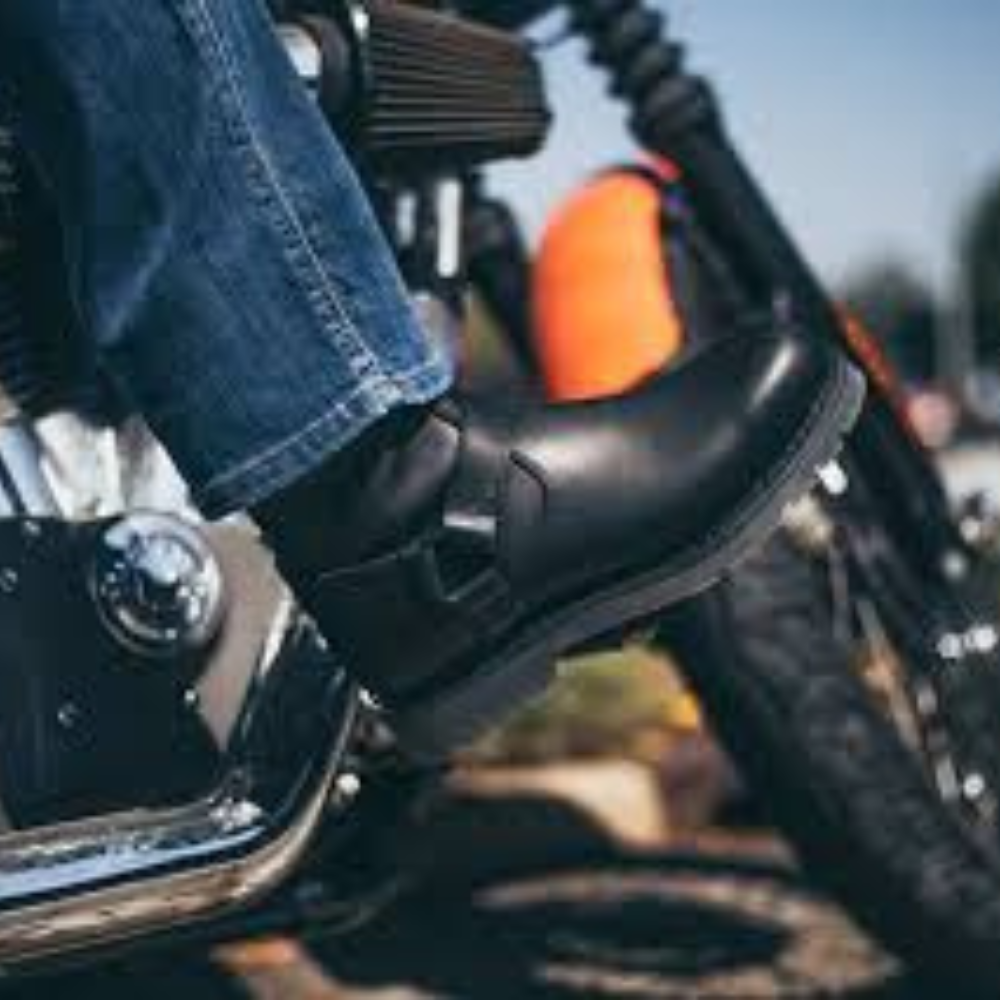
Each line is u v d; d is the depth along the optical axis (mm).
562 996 3289
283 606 2277
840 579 2877
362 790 2348
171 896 2094
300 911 2381
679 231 2910
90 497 2268
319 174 1920
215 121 1882
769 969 3434
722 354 2189
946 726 2893
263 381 1915
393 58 2270
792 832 2877
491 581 2074
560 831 4352
